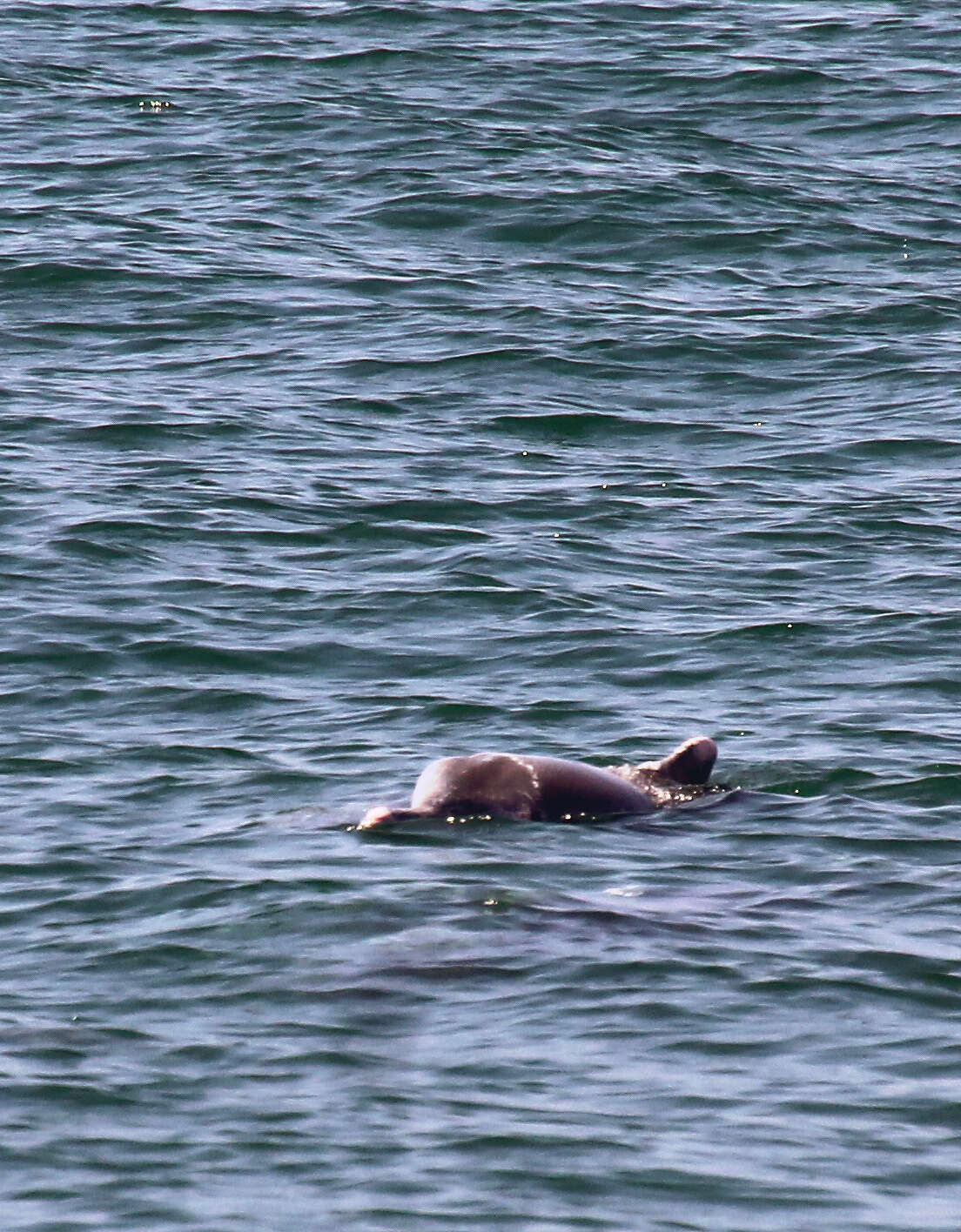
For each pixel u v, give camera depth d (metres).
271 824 44.88
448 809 45.28
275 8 144.75
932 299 96.19
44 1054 33.56
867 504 72.38
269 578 63.84
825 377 86.56
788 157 117.56
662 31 142.00
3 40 134.25
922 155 119.25
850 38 141.88
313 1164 30.14
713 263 100.94
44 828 44.72
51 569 63.34
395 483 73.06
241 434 77.50
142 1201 29.14
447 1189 29.47
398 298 94.19
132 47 134.62
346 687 55.50
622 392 84.25
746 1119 31.61
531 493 72.62
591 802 45.75
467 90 126.50
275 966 37.00
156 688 54.84
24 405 79.38
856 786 47.97
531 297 95.00
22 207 104.19
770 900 40.53
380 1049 33.78
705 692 55.41
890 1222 28.77
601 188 109.25
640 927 38.84
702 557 66.94
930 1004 35.78
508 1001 35.56
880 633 59.69
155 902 40.25
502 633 59.62
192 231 102.06
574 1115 31.59
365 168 111.81
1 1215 28.75
